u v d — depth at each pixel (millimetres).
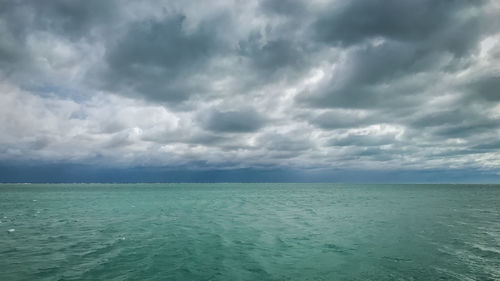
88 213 37094
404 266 13773
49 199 66750
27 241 19703
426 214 34875
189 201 59594
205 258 15102
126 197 74375
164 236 21125
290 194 92688
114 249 17188
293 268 13461
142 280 11852
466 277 12281
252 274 12609
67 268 13523
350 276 12406
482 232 22609
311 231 23000
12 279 12078
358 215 33812
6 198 71125
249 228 24516
